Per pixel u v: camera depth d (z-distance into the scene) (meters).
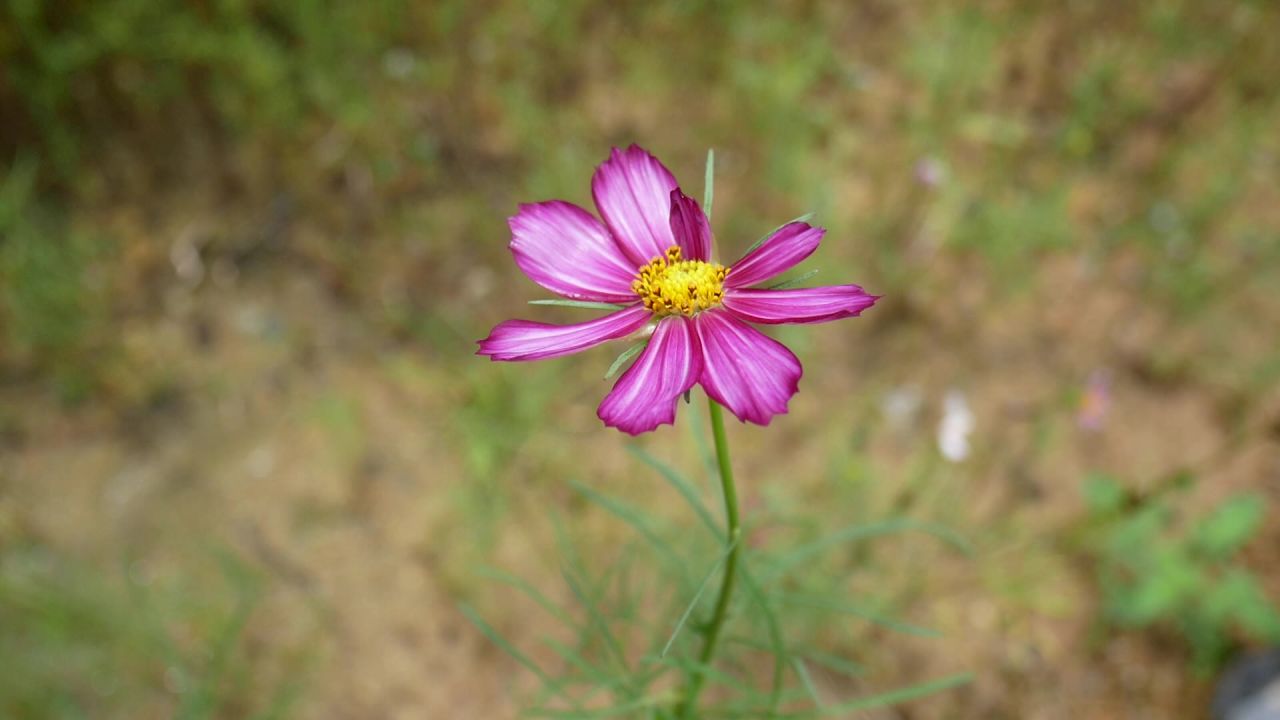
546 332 0.20
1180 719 0.35
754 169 0.47
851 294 0.19
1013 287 0.44
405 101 0.48
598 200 0.21
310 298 0.45
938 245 0.45
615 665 0.28
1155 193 0.46
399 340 0.44
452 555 0.39
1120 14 0.50
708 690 0.35
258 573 0.39
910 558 0.38
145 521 0.40
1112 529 0.37
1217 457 0.39
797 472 0.40
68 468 0.41
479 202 0.46
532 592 0.27
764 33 0.49
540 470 0.40
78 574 0.38
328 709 0.36
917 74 0.49
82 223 0.46
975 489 0.39
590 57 0.49
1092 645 0.36
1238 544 0.36
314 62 0.48
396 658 0.37
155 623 0.37
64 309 0.44
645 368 0.19
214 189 0.47
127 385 0.43
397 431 0.42
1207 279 0.43
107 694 0.36
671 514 0.39
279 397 0.43
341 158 0.47
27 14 0.46
